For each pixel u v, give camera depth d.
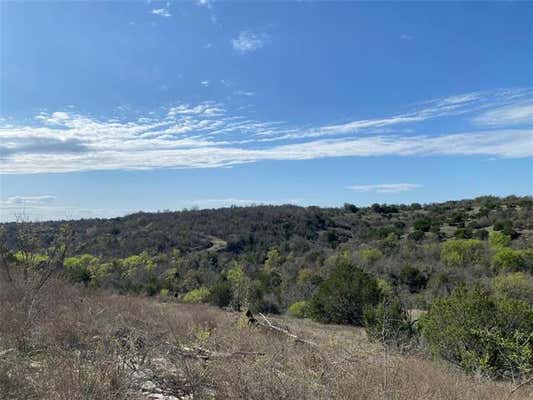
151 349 5.27
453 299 10.96
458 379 6.04
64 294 10.27
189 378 4.62
